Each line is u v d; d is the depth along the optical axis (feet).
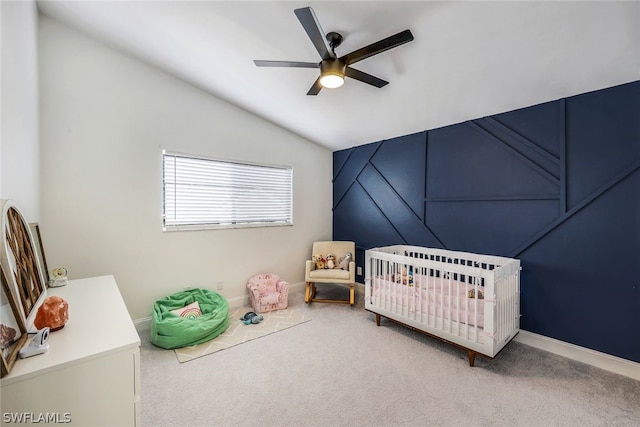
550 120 8.11
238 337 9.02
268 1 6.08
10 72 5.22
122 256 9.30
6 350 3.26
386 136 12.54
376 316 10.05
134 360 3.83
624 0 4.91
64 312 4.31
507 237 9.07
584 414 5.70
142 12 7.20
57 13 7.72
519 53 6.53
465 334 7.55
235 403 6.02
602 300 7.30
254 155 12.42
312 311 11.34
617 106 6.99
